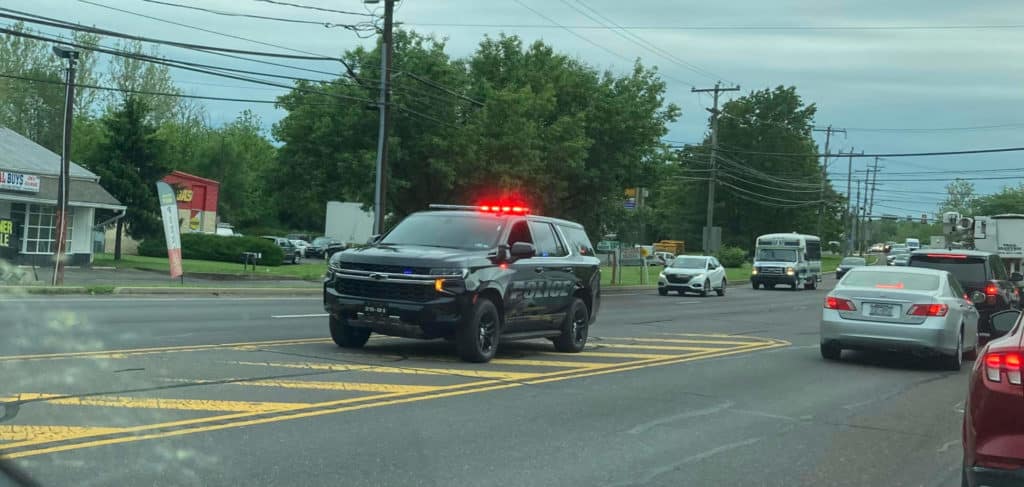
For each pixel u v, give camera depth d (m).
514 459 6.99
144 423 7.41
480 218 12.98
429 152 32.03
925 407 10.31
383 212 29.14
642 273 47.53
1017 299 19.30
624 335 17.78
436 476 6.40
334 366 10.91
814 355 15.13
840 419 9.33
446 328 11.60
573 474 6.64
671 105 39.28
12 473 5.92
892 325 13.55
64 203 25.11
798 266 47.78
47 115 56.00
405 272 11.55
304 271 40.00
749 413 9.38
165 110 72.12
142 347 11.80
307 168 32.22
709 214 55.03
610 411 9.09
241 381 9.51
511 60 37.16
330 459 6.66
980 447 5.27
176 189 48.44
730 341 17.12
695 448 7.66
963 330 14.20
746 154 90.38
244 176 81.06
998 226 30.73
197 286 27.02
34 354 10.70
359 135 32.00
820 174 94.31
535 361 12.70
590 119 36.56
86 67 56.94
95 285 24.33
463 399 9.28
